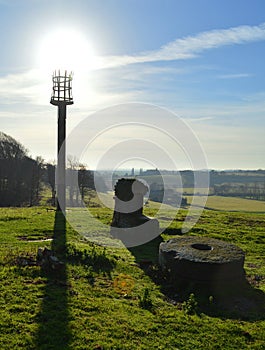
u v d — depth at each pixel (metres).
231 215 27.30
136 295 9.81
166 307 9.13
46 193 59.50
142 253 14.80
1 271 10.62
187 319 8.38
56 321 7.80
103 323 7.91
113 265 12.30
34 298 8.93
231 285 10.51
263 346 7.37
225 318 8.66
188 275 10.55
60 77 25.45
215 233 19.53
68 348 6.79
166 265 11.40
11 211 26.33
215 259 10.62
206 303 9.48
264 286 11.05
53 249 13.71
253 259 14.52
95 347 6.90
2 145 55.97
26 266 11.09
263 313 9.12
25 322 7.70
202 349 7.13
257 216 27.11
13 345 6.80
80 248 14.30
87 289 9.89
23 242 15.29
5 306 8.36
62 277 10.63
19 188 53.16
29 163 56.09
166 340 7.38
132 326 7.86
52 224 20.17
